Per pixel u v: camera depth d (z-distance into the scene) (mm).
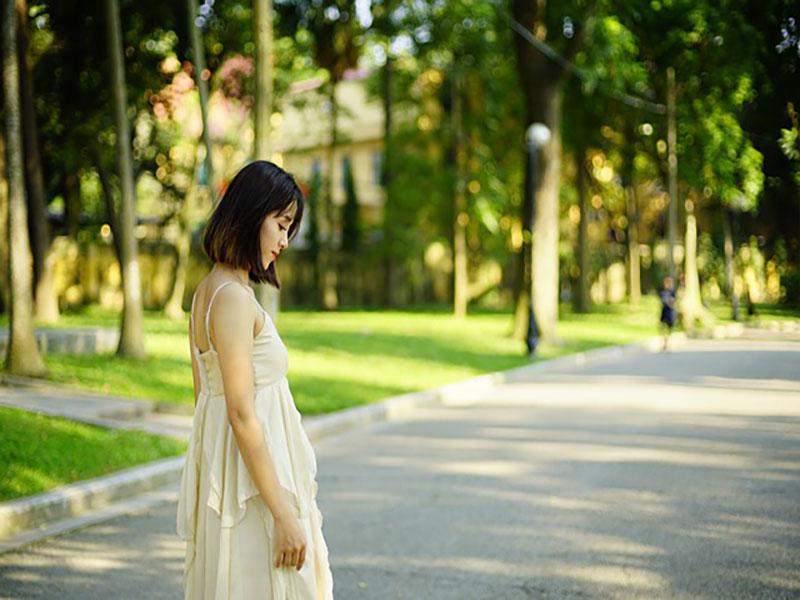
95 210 29500
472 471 8562
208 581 2736
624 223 47875
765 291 18234
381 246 36531
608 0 22125
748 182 16375
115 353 14812
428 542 6156
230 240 2707
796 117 14258
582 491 7613
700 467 8422
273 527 2697
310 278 38219
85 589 5293
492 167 34281
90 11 17875
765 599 4918
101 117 19078
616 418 11609
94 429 9320
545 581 5305
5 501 6785
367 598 5047
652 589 5121
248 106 25859
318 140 35938
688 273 29688
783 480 7801
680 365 18219
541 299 22375
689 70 23188
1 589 5285
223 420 2732
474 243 39969
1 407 9922
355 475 8477
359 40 31375
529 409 12750
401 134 34938
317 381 14359
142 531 6609
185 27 18625
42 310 20422
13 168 12469
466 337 23031
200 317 2770
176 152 28547
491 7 26906
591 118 32188
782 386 13867
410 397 13258
